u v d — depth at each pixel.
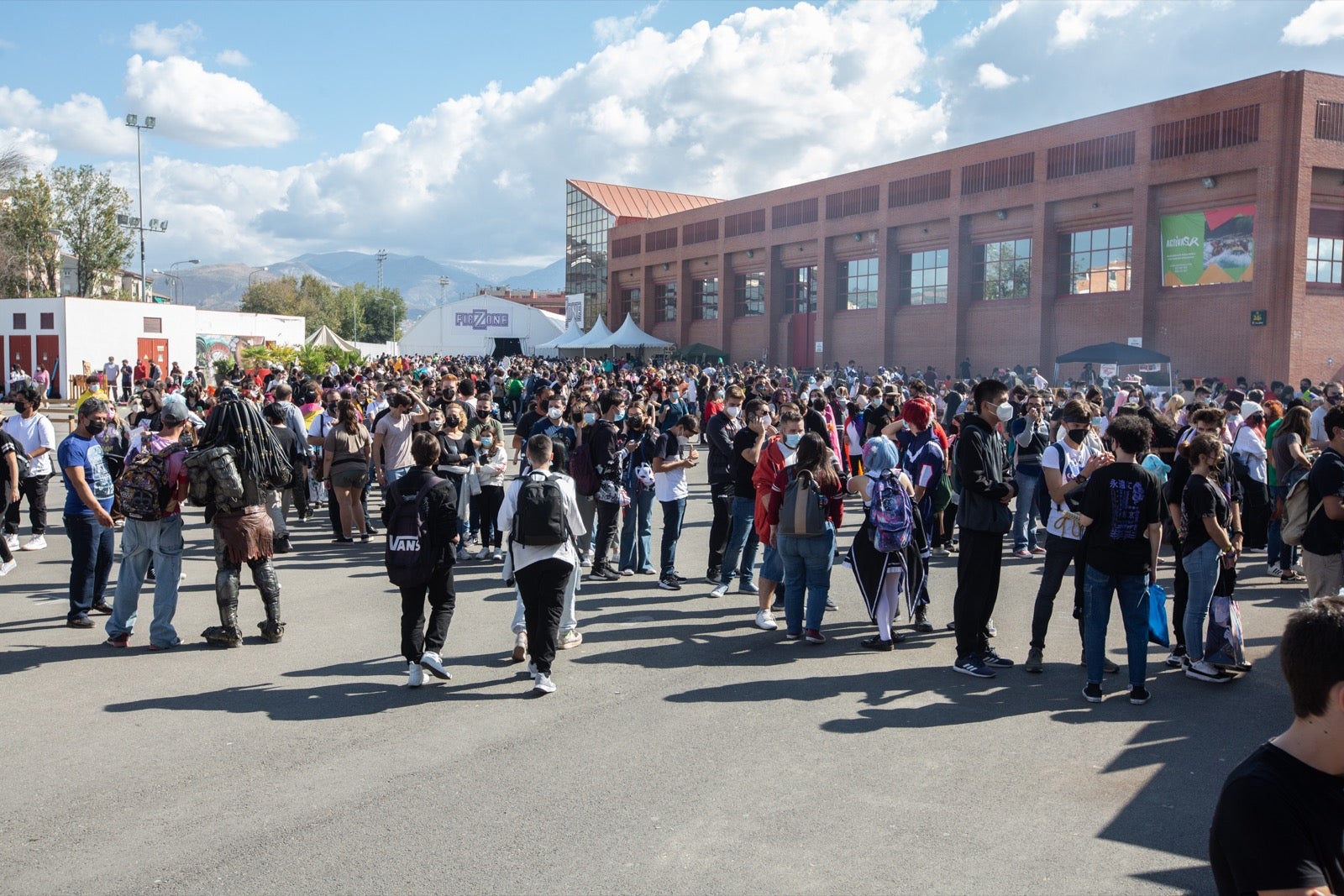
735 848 4.38
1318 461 6.57
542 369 34.84
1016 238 37.06
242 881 4.07
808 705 6.42
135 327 49.00
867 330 44.69
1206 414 6.96
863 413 14.10
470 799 4.91
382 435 12.14
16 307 46.59
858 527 14.05
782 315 51.12
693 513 15.64
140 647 7.71
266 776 5.20
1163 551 12.22
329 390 17.88
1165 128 30.67
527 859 4.27
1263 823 1.98
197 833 4.52
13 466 10.13
